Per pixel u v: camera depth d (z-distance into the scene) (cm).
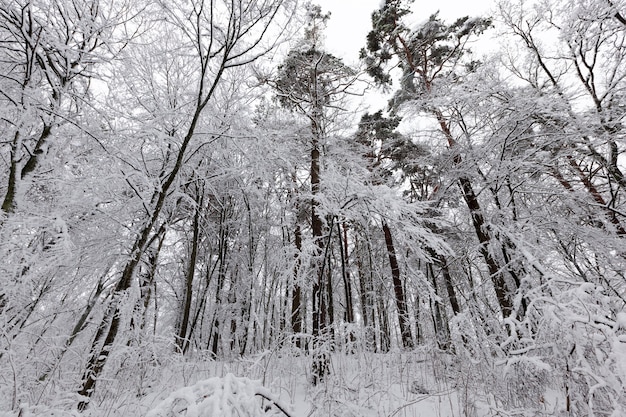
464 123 780
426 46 1066
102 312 486
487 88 709
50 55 503
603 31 782
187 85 663
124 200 586
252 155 623
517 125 685
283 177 831
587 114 645
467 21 966
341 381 466
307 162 909
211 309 1193
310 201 767
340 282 1541
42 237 484
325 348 483
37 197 560
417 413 431
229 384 193
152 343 446
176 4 514
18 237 386
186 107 626
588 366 303
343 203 565
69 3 514
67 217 511
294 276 648
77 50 495
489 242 691
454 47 1019
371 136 1198
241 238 1188
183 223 1023
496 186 735
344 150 927
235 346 998
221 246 1177
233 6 507
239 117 628
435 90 796
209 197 991
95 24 514
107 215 538
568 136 648
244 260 1195
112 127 518
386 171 1169
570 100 686
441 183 884
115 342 454
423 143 1073
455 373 468
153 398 423
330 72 992
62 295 525
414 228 528
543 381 402
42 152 502
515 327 402
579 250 716
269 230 1169
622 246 644
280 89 851
